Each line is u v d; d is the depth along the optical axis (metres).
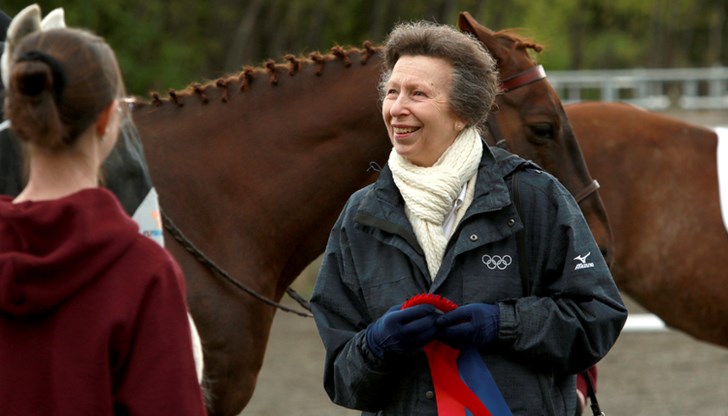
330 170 7.05
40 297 3.61
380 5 40.16
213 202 6.84
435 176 5.01
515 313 4.88
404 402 5.07
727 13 78.75
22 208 3.67
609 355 18.22
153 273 3.73
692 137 11.09
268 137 7.00
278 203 6.98
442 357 4.93
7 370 3.67
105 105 3.79
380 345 4.82
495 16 52.00
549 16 60.38
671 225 10.89
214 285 6.68
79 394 3.62
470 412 4.85
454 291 5.02
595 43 79.12
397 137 5.12
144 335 3.69
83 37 3.81
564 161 7.32
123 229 3.71
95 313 3.66
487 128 7.20
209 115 7.00
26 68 3.65
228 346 6.71
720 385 15.69
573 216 5.07
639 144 11.00
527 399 5.00
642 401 14.59
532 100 7.26
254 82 7.10
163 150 6.86
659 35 78.00
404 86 5.11
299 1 38.47
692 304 10.95
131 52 32.28
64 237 3.66
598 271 5.02
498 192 5.03
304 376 16.14
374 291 5.07
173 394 3.66
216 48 36.72
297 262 7.19
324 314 5.23
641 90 38.19
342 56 7.16
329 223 7.16
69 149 3.77
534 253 5.06
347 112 7.04
